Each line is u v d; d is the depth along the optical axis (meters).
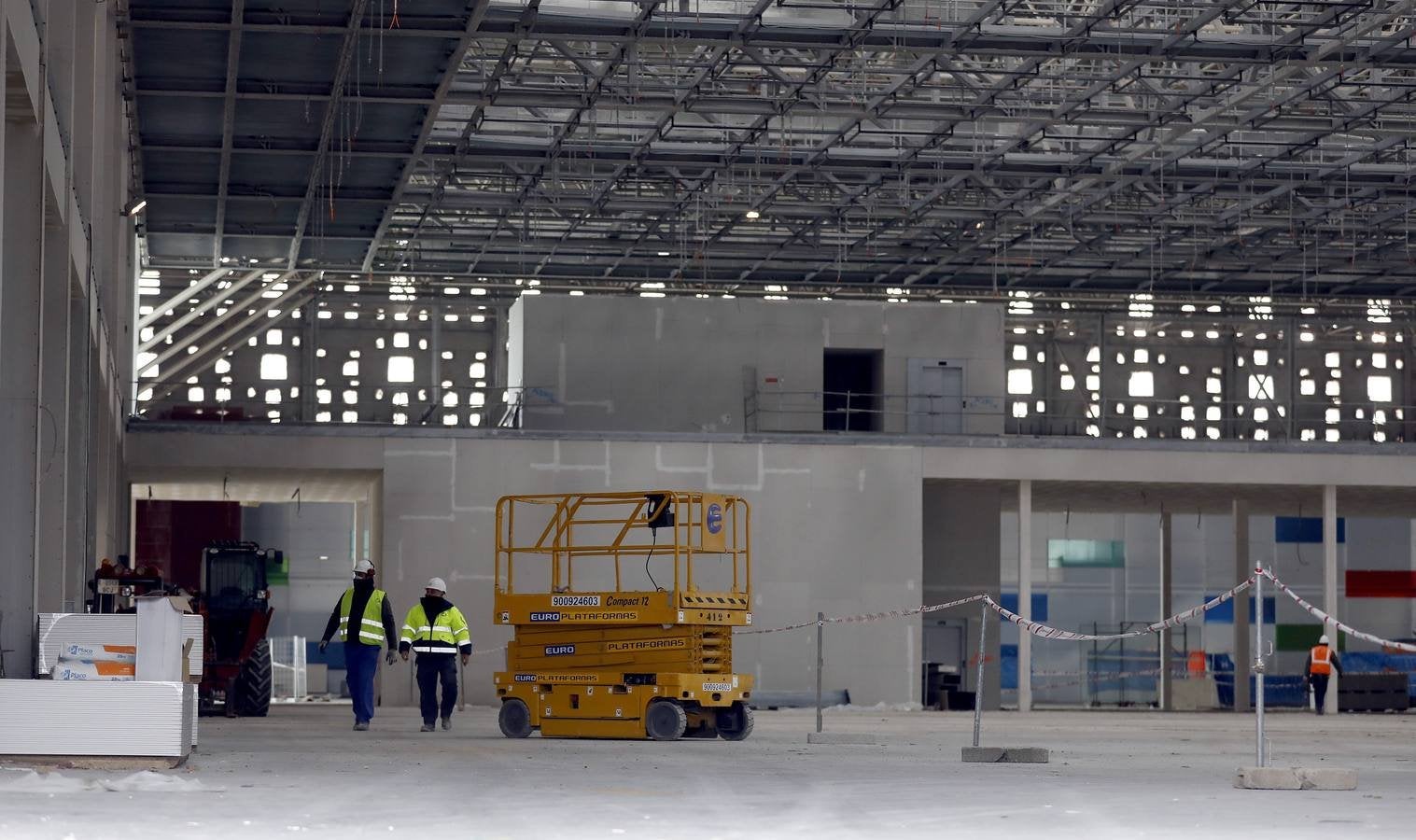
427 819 9.54
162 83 35.62
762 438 43.53
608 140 43.09
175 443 41.84
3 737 12.77
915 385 48.31
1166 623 17.47
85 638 14.91
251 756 15.96
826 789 12.52
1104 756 19.39
